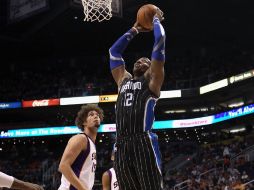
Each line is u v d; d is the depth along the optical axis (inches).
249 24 1022.4
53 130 1034.7
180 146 1065.5
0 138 1072.2
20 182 122.2
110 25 1019.3
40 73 1242.6
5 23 1005.8
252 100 968.3
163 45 125.4
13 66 1272.1
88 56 1266.0
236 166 768.3
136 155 118.8
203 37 1125.1
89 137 174.6
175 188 816.9
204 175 802.8
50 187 936.3
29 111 1040.2
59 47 1194.6
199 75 1077.8
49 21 922.1
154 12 140.4
